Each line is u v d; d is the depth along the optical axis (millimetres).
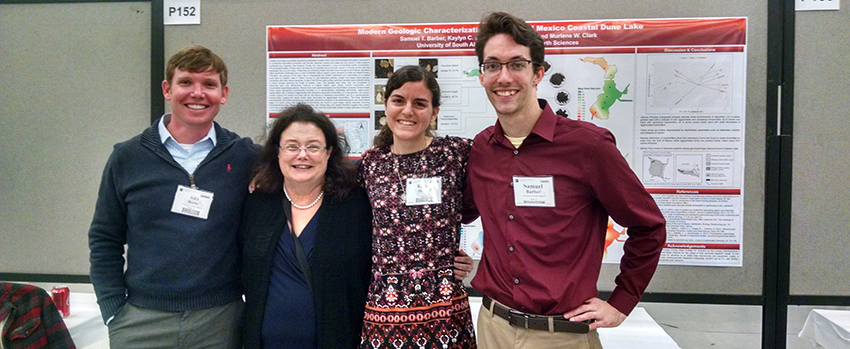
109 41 2367
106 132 2389
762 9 2100
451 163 1507
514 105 1309
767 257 2123
